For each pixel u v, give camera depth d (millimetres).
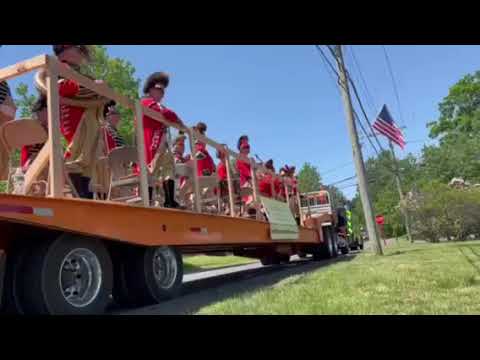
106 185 5203
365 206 13836
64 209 3969
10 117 4168
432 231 27078
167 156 6004
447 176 48906
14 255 4027
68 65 4539
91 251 4379
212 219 6727
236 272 11523
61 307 3943
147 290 5301
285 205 10820
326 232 14391
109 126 5699
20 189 4152
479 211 25609
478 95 53844
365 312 3588
